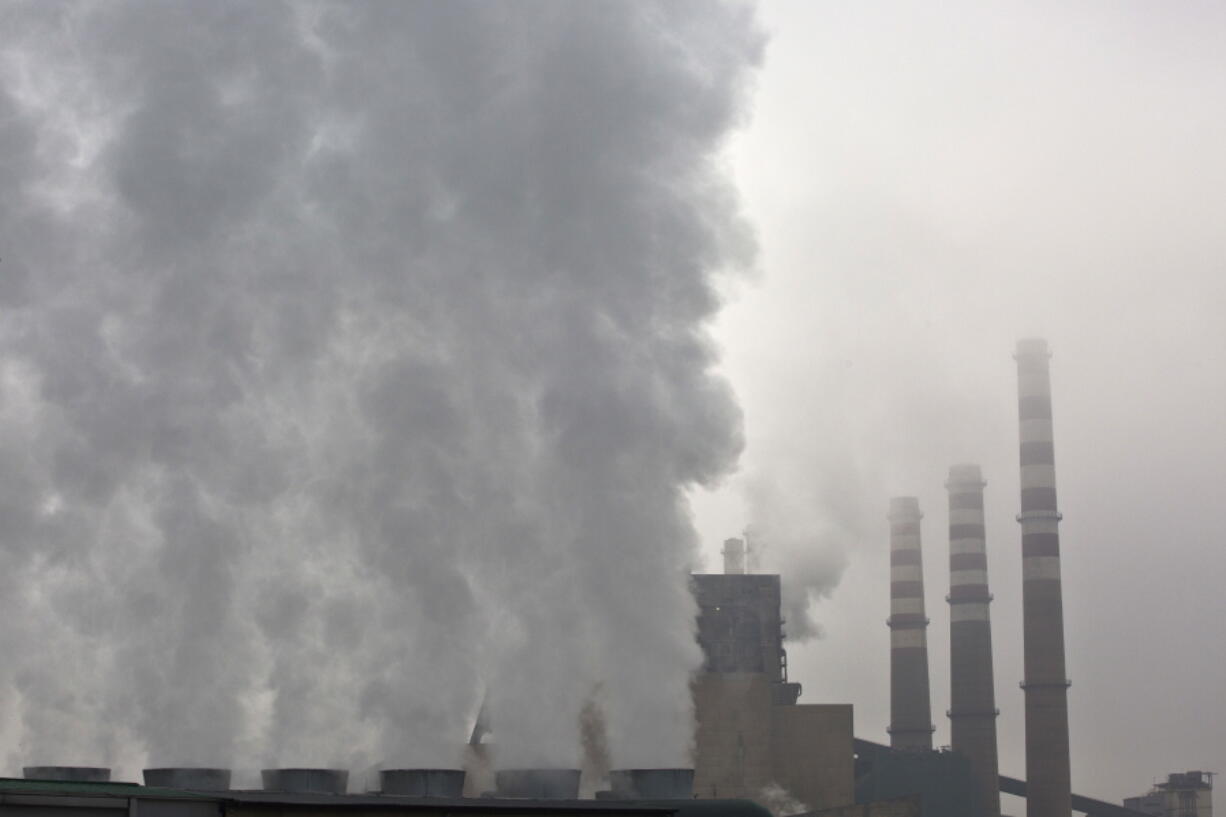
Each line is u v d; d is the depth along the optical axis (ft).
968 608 562.25
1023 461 549.95
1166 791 559.38
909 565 572.92
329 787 138.72
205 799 92.32
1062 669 532.32
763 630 398.42
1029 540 542.98
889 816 366.22
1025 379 552.82
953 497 573.74
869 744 501.56
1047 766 524.11
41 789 94.99
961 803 503.61
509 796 145.79
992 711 550.77
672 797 144.77
